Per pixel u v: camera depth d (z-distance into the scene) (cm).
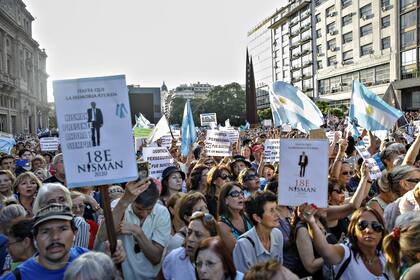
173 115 10262
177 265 357
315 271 384
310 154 402
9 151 1373
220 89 8650
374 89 5638
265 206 392
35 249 367
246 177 621
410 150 583
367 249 351
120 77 343
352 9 6031
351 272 349
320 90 7225
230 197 460
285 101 920
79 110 340
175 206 458
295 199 401
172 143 1307
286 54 8819
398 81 5066
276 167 821
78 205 477
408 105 5119
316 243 370
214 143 1010
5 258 394
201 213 363
